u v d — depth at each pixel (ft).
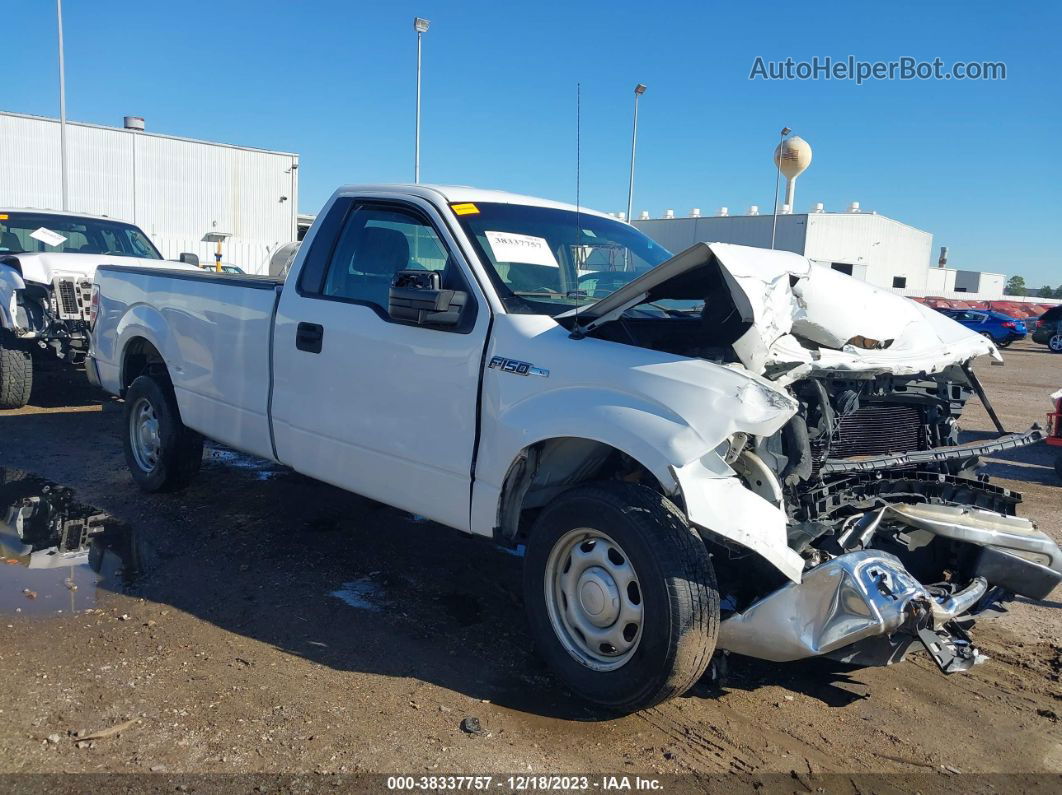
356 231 15.39
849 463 11.60
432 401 13.21
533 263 13.87
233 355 17.15
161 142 125.39
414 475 13.55
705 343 12.03
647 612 10.53
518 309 12.80
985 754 11.12
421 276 12.98
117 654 12.50
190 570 15.88
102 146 120.37
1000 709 12.32
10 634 12.97
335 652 12.92
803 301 11.60
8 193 113.60
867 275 148.77
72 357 30.32
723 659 11.91
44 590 14.67
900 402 12.84
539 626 11.96
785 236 136.26
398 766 10.07
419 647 13.20
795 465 11.02
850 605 10.39
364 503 20.30
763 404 10.06
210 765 9.93
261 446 16.63
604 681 11.09
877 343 12.46
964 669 10.77
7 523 18.11
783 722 11.63
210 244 129.90
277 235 138.62
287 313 15.84
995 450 12.98
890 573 10.64
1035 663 13.88
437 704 11.52
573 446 12.13
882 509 12.01
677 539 10.55
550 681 12.32
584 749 10.66
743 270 10.87
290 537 17.85
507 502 12.32
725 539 10.33
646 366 10.92
